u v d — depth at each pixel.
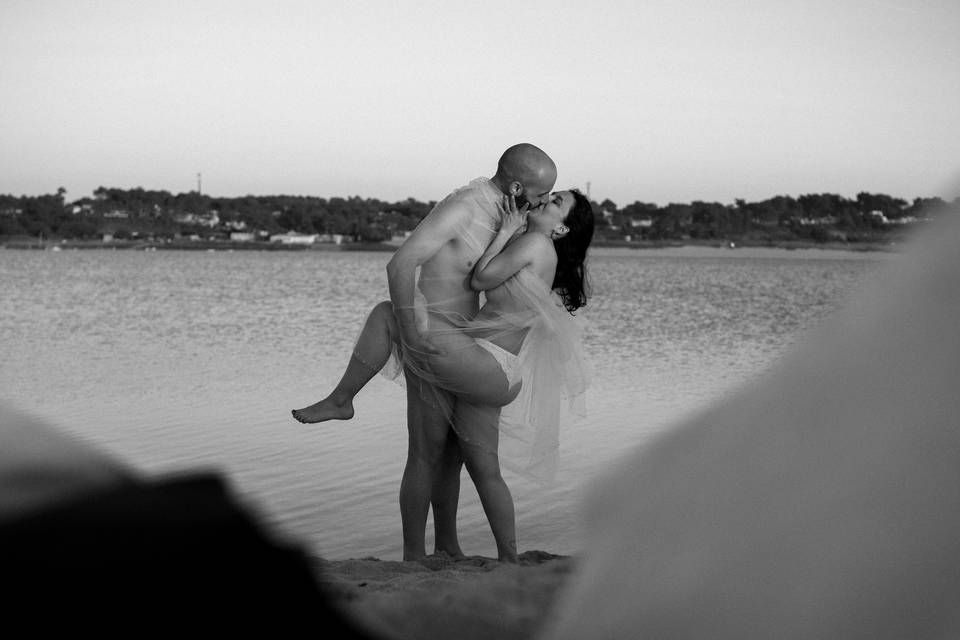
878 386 0.66
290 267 106.62
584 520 0.79
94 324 29.69
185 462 9.29
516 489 7.98
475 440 5.41
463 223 5.29
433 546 6.75
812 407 0.68
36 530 0.61
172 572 0.63
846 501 0.65
